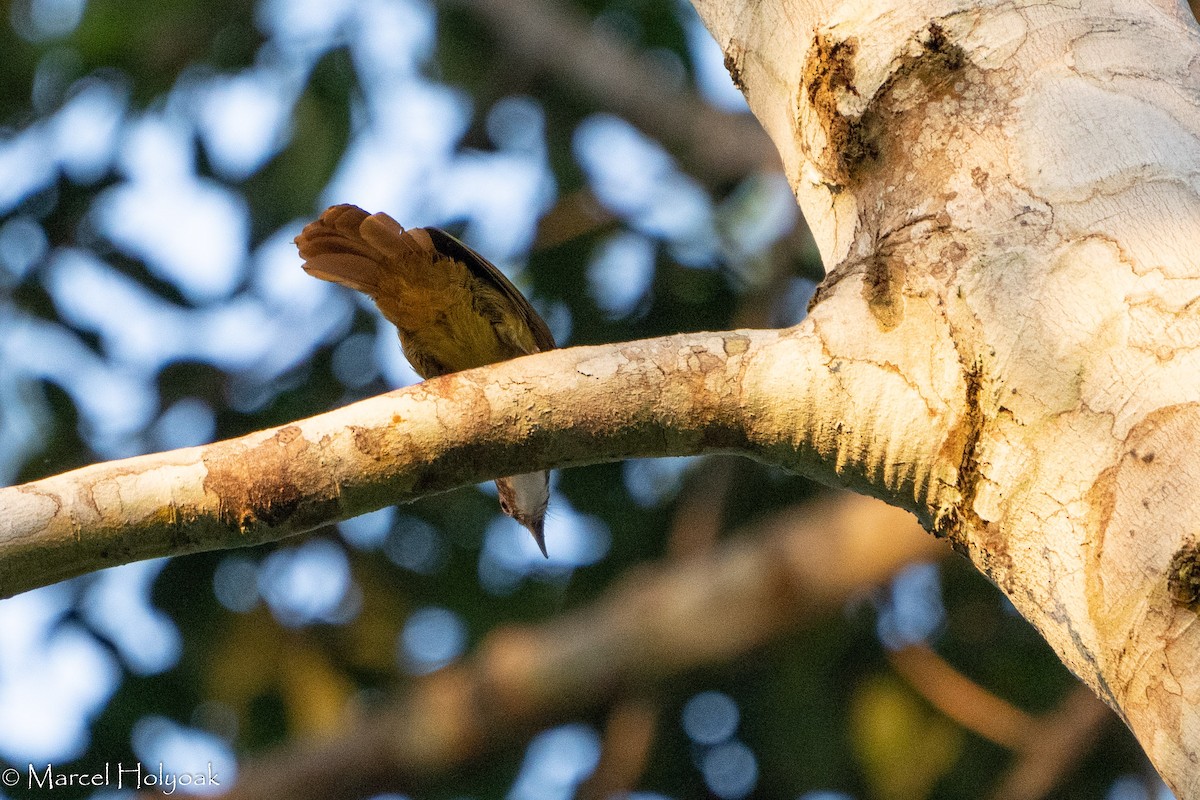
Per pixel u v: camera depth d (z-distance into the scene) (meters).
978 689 11.81
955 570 12.37
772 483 13.30
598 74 13.94
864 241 4.70
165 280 12.47
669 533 12.96
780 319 12.39
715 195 13.90
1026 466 4.00
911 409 4.34
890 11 4.79
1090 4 4.57
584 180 13.34
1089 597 3.78
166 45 12.60
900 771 11.66
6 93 12.63
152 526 4.51
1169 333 3.82
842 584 11.95
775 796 12.66
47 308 12.38
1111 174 4.14
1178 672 3.52
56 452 12.12
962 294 4.24
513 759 12.43
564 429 4.56
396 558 12.73
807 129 5.06
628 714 12.06
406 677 12.55
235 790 11.72
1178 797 3.50
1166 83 4.35
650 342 4.67
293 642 12.27
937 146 4.52
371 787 12.05
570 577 12.95
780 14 5.28
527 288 12.75
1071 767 11.48
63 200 12.56
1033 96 4.40
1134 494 3.71
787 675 12.27
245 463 4.55
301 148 12.02
